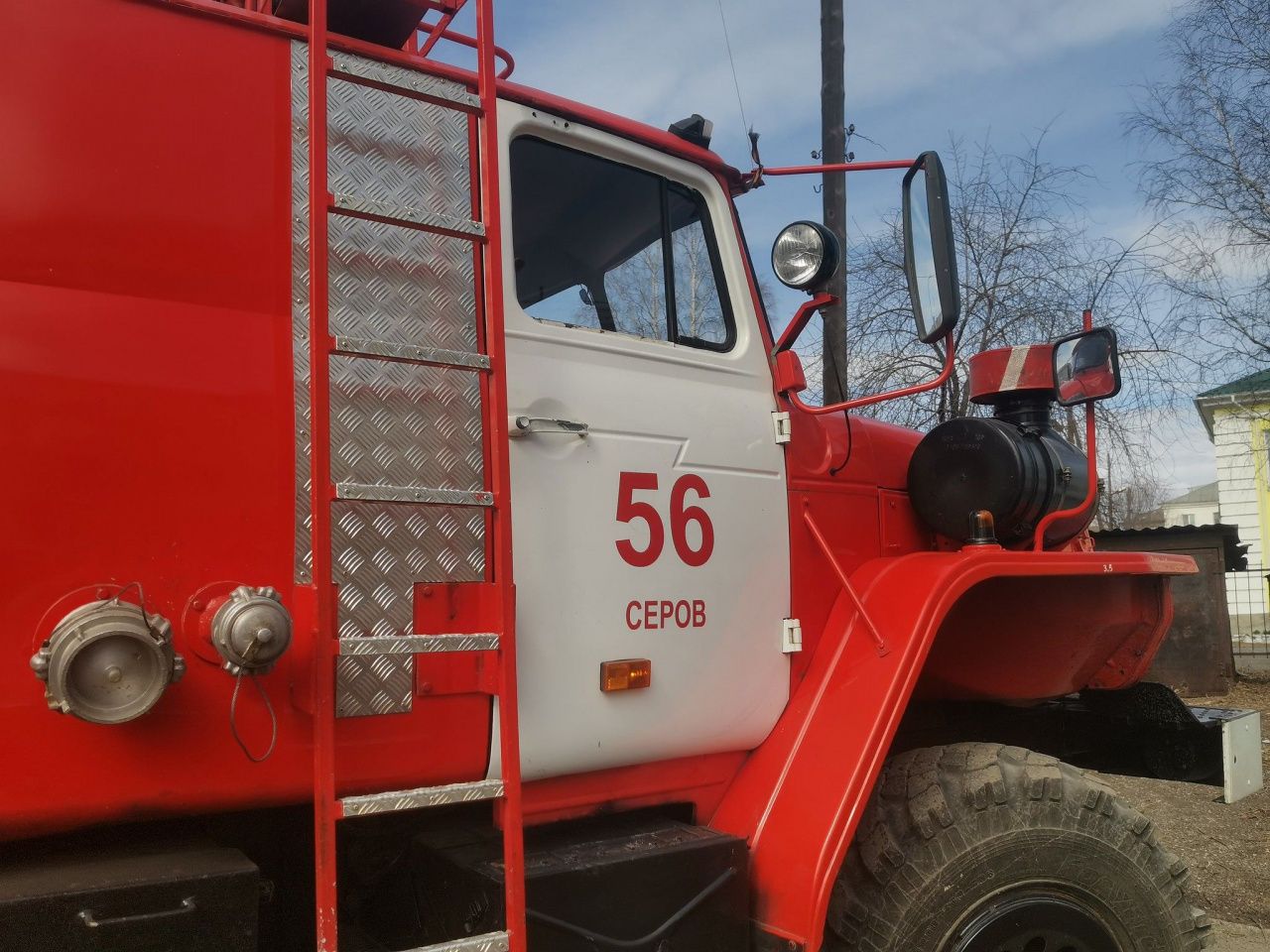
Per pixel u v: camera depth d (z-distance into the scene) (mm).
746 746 2732
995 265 9609
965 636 3182
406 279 2203
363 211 1950
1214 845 5402
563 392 2424
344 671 2016
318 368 1835
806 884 2395
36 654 1674
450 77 2318
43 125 1843
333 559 2029
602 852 2344
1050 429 3488
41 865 1762
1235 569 10297
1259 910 4555
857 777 2477
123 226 1895
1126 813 2824
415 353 1973
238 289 1994
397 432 2135
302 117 2119
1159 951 2779
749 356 2893
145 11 1974
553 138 2578
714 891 2393
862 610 2771
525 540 2309
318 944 1736
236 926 1718
